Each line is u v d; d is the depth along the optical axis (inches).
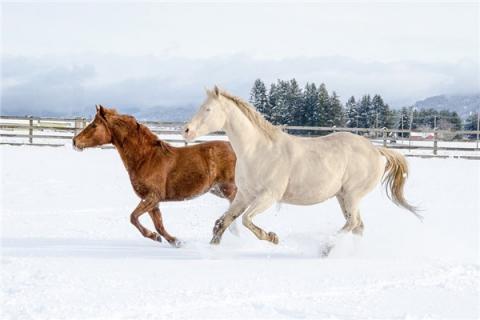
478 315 173.2
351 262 247.4
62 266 221.3
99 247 274.1
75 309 161.8
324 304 178.4
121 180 570.3
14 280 194.1
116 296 176.6
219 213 399.5
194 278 205.8
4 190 476.1
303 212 408.8
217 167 311.6
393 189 307.9
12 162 685.9
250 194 276.1
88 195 467.5
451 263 247.3
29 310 160.2
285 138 275.7
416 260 254.5
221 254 264.5
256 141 270.8
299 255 268.7
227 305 171.8
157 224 300.7
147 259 242.7
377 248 286.8
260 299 180.1
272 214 398.0
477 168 789.2
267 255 266.8
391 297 190.7
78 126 949.8
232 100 271.9
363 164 288.5
